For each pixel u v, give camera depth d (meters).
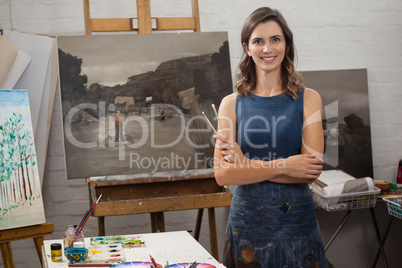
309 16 3.51
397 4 3.60
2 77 2.99
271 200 1.86
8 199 2.46
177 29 3.01
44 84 3.16
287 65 1.93
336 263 3.64
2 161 2.46
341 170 3.48
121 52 2.83
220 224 3.53
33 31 3.25
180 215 3.49
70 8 3.28
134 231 3.42
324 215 3.59
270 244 1.86
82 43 2.79
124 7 3.32
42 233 2.54
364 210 3.64
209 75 2.90
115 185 2.99
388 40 3.60
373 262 3.64
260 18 1.86
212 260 1.70
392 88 3.62
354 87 3.52
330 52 3.54
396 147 3.64
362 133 3.53
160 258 1.73
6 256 2.45
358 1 3.56
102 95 2.79
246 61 1.98
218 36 2.94
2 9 3.21
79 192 3.36
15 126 2.54
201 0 3.39
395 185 3.36
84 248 1.74
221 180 1.91
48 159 3.30
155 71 2.85
